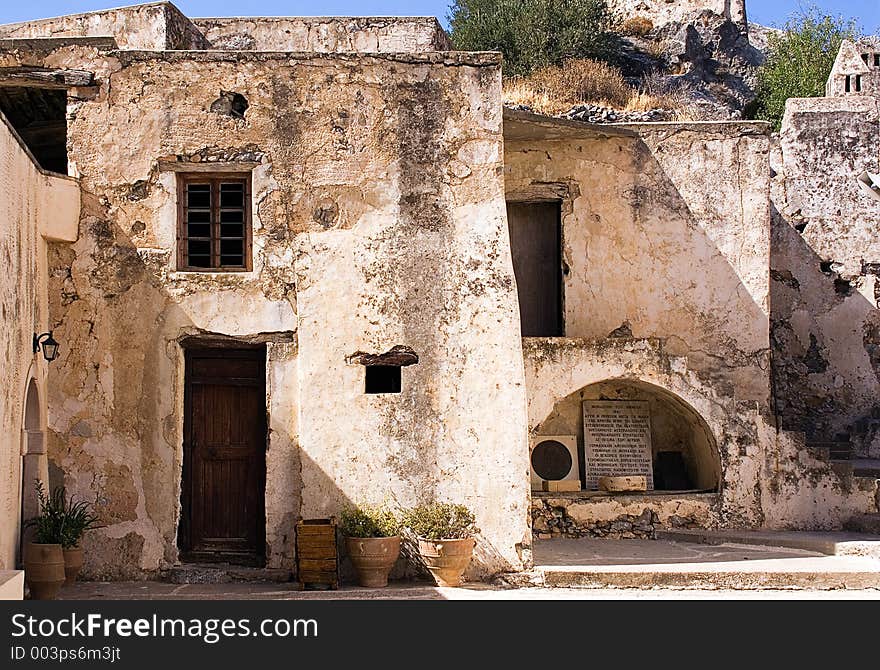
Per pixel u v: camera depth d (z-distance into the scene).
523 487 12.01
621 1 28.94
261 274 12.26
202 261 12.49
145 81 12.44
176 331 12.18
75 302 12.20
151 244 12.28
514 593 11.31
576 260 15.34
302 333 12.21
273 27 16.39
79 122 12.40
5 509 10.32
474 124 12.48
